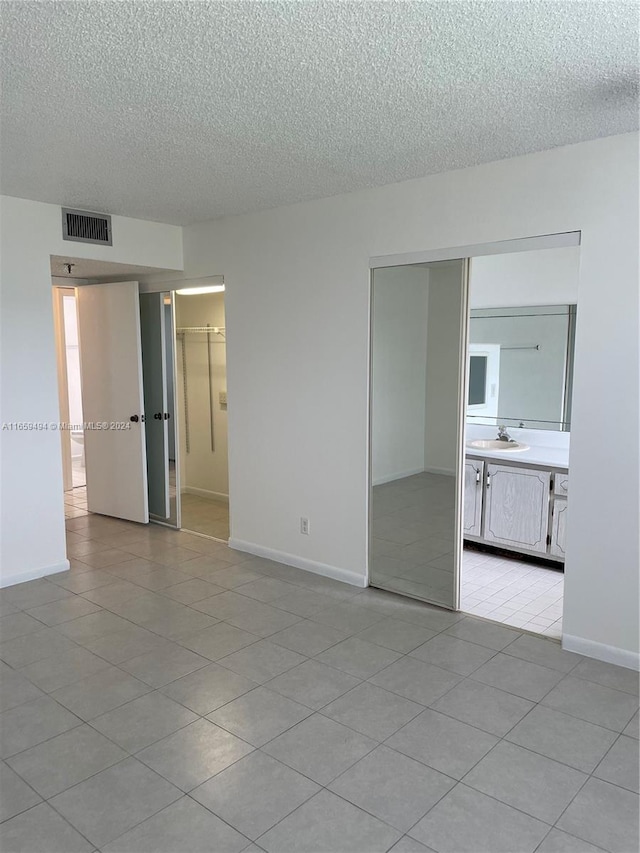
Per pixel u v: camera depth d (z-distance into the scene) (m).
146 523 5.35
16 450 3.91
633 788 2.13
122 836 1.93
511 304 4.61
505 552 4.61
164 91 2.25
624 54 1.96
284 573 4.18
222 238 4.44
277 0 1.64
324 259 3.86
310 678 2.84
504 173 3.08
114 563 4.38
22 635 3.28
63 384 6.54
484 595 3.86
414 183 3.41
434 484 3.57
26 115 2.48
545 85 2.20
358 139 2.77
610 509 2.90
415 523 3.68
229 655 3.06
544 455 4.36
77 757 2.30
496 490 4.47
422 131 2.68
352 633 3.30
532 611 3.62
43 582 4.02
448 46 1.91
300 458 4.17
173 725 2.49
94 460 5.60
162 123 2.56
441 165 3.16
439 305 3.41
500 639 3.23
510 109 2.43
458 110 2.44
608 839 1.92
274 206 4.03
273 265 4.14
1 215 3.72
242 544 4.64
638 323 2.75
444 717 2.54
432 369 3.49
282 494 4.31
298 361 4.09
